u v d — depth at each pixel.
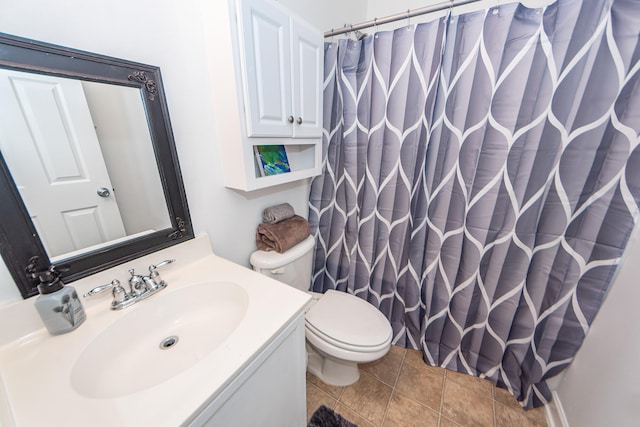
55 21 0.57
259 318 0.70
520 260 1.13
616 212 0.92
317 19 1.28
